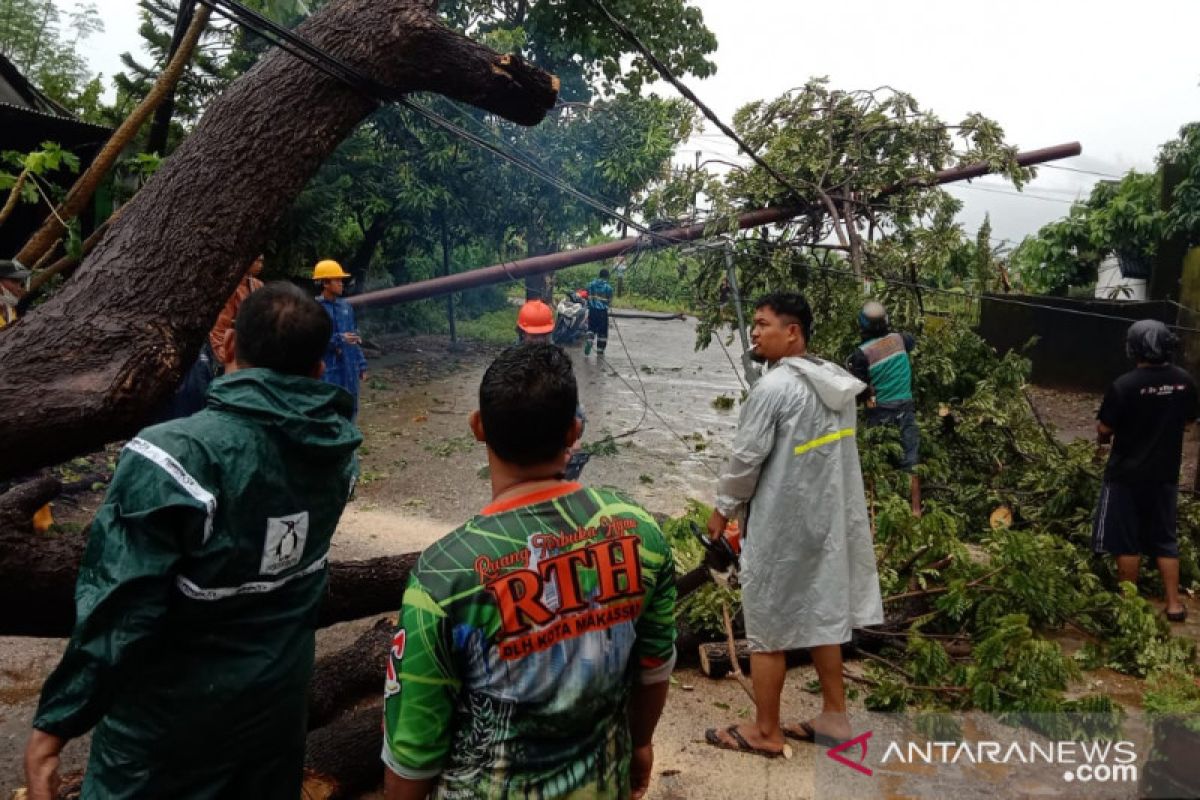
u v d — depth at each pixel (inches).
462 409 407.2
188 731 73.0
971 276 359.3
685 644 164.2
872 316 234.4
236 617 74.6
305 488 78.4
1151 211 560.1
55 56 678.5
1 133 366.3
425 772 59.6
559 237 601.6
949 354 283.3
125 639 65.9
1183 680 153.6
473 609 57.7
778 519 123.0
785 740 136.9
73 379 104.9
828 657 128.0
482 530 59.6
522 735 58.6
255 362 78.1
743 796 121.4
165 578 67.8
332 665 141.6
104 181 376.8
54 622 112.0
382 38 131.6
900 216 301.9
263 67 132.6
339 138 135.8
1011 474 270.7
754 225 309.7
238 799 79.2
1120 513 201.2
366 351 569.0
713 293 302.8
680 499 279.4
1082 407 493.0
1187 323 464.4
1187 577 225.3
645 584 63.5
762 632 127.0
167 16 419.5
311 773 115.3
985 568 174.4
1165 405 194.4
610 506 63.5
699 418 413.1
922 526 175.5
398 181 526.0
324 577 84.9
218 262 120.0
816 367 124.0
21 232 381.4
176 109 440.5
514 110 144.4
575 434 63.9
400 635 58.6
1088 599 175.3
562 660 59.2
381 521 243.1
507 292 893.2
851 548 128.3
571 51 650.8
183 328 115.7
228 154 123.6
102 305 111.7
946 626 174.1
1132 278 611.8
